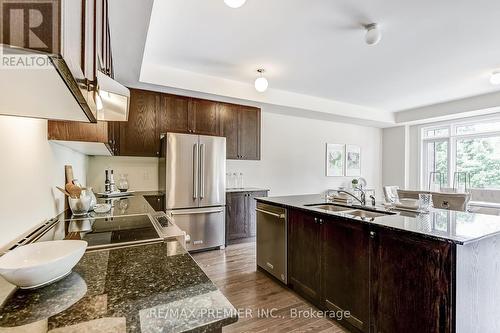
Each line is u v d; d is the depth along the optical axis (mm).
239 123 4590
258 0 2150
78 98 799
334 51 3088
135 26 2129
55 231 1483
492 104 4621
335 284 2115
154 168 4227
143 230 1515
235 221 4312
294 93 4762
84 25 705
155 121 3873
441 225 1701
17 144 1273
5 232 1141
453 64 3467
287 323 2088
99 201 2900
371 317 1824
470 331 1475
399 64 3467
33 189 1494
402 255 1639
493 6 2217
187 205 3783
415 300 1566
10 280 716
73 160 2736
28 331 564
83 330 566
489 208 4262
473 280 1492
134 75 3242
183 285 803
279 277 2781
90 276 869
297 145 5641
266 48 3029
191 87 3787
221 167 4059
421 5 2211
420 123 6180
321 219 2258
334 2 2174
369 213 2412
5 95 775
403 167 6453
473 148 5434
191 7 2236
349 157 6383
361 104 5520
